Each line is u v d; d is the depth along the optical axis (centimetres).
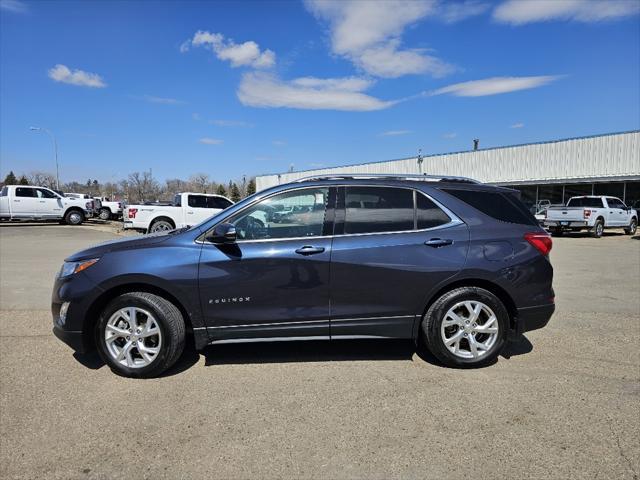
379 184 443
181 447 305
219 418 343
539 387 392
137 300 409
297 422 336
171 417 344
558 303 693
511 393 381
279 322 422
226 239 409
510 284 434
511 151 3156
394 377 415
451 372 426
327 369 434
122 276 409
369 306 426
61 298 419
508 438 313
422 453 297
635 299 720
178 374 424
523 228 449
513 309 443
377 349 487
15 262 1112
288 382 405
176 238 427
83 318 415
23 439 315
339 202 436
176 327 415
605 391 384
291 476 275
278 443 309
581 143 2780
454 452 298
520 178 3114
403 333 434
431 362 450
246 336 423
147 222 1673
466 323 432
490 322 433
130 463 288
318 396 378
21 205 2455
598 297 736
